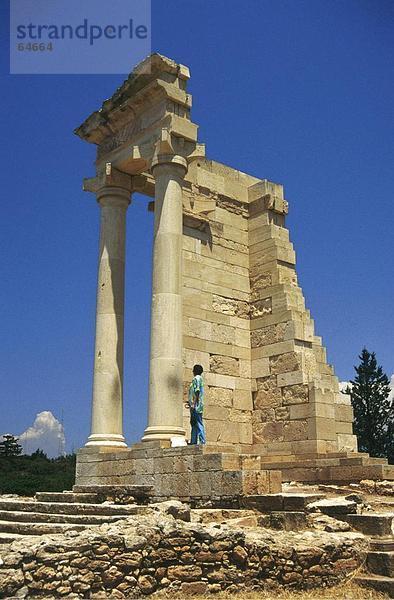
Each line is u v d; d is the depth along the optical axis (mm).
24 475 55281
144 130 24406
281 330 27203
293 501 15883
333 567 13875
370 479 21391
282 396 26484
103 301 25062
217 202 28703
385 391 62031
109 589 11844
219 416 26219
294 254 29156
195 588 12617
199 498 18031
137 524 12914
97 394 24141
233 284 28328
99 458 22672
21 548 11875
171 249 22453
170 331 21797
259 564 13305
